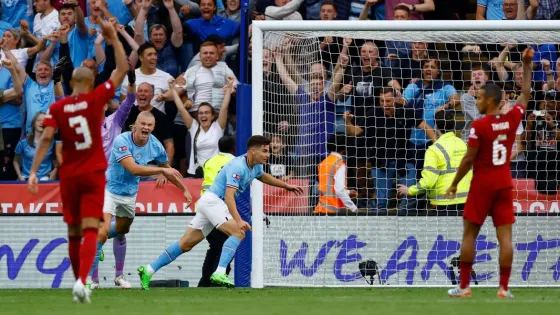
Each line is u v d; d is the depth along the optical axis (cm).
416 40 4475
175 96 5112
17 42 5391
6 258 4781
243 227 3881
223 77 5209
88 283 4056
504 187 2992
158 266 4041
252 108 4259
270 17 5459
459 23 4241
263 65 4628
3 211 4831
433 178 4397
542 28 4225
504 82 4953
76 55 5412
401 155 4841
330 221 4494
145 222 4703
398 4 5397
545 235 4553
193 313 2520
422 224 4491
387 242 4494
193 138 5059
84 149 2762
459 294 3181
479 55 5056
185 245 4053
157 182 4334
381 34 4434
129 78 4578
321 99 4747
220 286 4406
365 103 4844
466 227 3066
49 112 2750
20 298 3403
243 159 3906
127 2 5488
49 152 5178
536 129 4794
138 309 2694
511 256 3056
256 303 2970
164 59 5378
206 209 3975
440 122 4841
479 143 2967
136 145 4122
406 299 3131
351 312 2534
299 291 3828
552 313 2467
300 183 4597
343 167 4503
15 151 5209
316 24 4269
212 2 5378
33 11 5666
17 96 5244
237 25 5431
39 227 4778
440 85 4925
